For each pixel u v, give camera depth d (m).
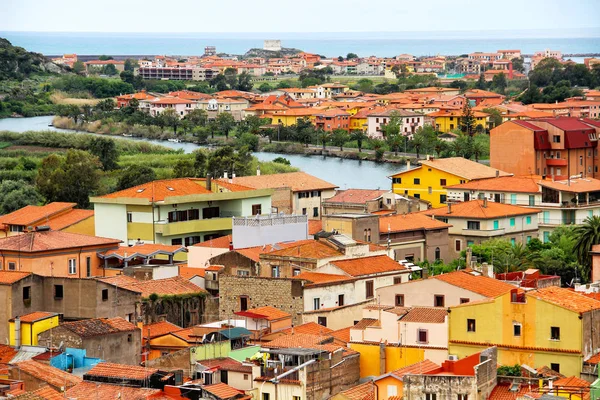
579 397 198.00
